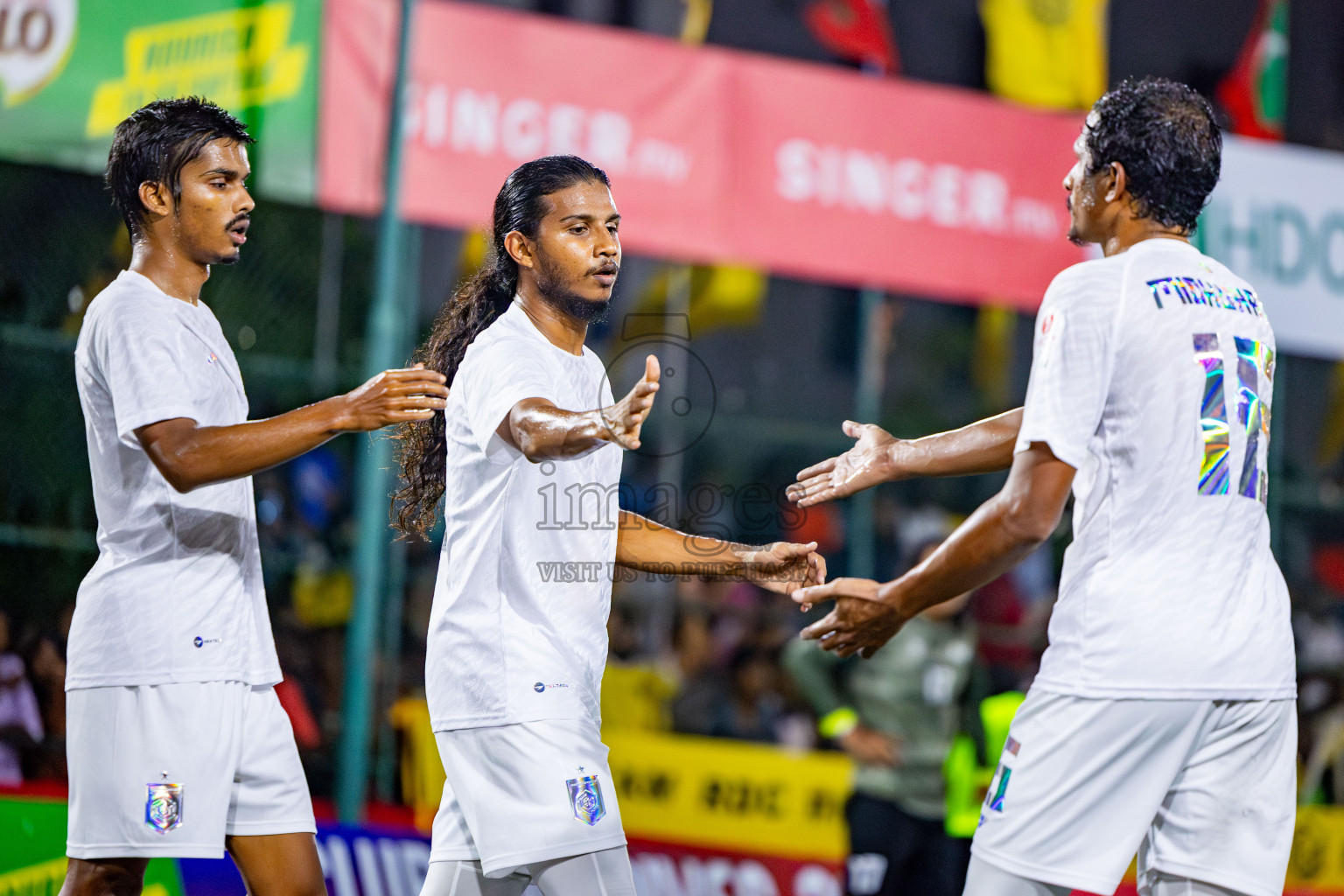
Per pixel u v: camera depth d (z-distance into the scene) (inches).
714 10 567.2
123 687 204.5
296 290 489.1
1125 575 177.6
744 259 458.9
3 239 432.5
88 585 209.9
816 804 447.8
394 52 418.6
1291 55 527.8
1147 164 187.3
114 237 446.0
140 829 201.8
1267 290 482.0
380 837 377.1
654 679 490.0
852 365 706.2
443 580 203.0
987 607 540.7
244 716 212.8
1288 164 486.6
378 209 416.8
